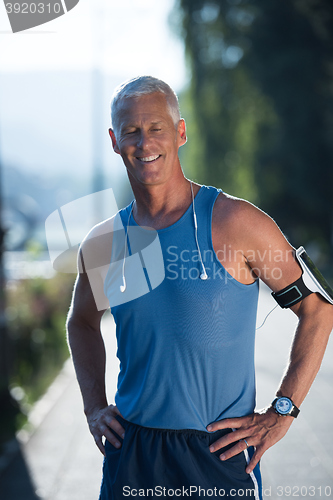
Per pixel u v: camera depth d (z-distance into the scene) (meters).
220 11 22.20
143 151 2.54
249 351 2.59
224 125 22.72
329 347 9.62
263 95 23.11
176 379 2.51
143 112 2.56
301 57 23.05
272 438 2.52
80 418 6.47
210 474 2.49
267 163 24.36
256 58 22.83
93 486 4.75
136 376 2.62
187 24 21.75
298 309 2.64
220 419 2.54
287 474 4.82
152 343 2.54
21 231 33.41
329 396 6.92
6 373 6.61
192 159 23.23
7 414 6.20
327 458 5.13
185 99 23.09
